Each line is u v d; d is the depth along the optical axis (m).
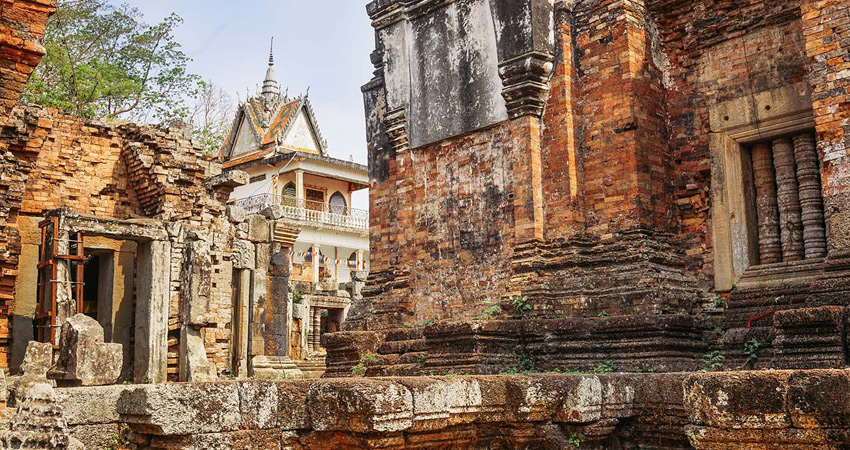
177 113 29.86
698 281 12.02
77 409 8.00
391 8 15.05
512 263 12.67
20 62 11.45
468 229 13.67
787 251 11.24
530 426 7.45
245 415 6.61
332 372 13.77
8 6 11.31
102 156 18.58
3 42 11.16
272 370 19.89
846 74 9.47
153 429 6.33
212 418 6.43
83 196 18.19
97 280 20.16
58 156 17.88
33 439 5.87
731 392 5.88
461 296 13.59
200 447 6.32
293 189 42.28
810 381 5.54
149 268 17.11
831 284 9.23
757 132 11.52
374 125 15.82
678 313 11.02
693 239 12.21
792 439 5.59
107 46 29.22
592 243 12.23
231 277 19.66
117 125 18.91
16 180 15.79
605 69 12.44
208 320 17.30
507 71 12.90
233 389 6.60
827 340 8.38
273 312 21.09
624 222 11.95
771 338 10.01
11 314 16.53
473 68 13.76
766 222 11.55
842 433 5.37
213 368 16.95
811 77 9.79
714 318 11.23
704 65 12.26
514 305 12.06
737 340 10.41
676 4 12.33
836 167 9.50
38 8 11.55
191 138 19.02
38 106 16.34
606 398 7.67
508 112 13.04
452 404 7.05
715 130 11.98
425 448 6.98
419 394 6.80
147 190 18.58
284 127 42.59
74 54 28.14
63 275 15.52
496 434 7.52
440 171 14.27
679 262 11.97
